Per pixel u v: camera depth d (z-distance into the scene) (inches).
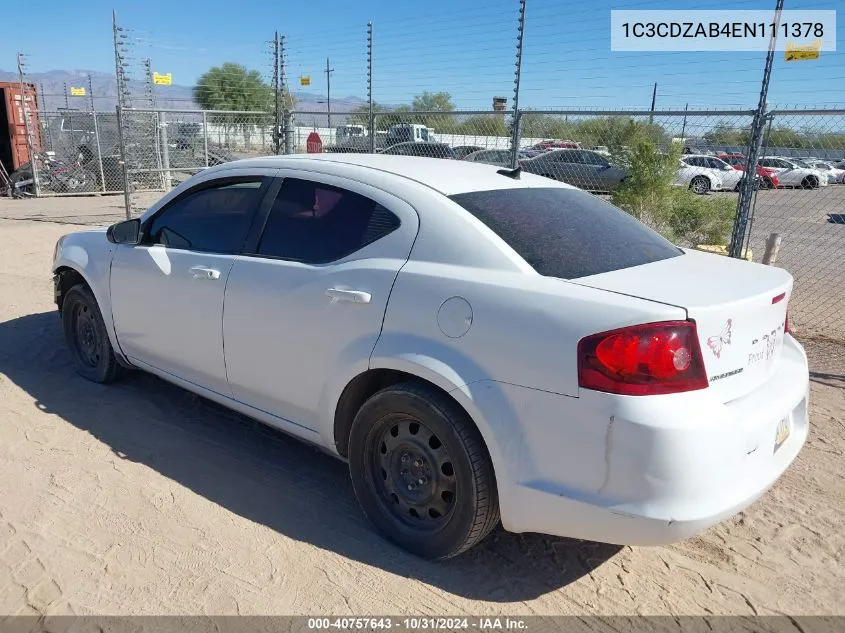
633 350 92.1
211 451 152.7
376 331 116.0
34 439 154.8
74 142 749.3
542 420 99.0
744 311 100.3
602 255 116.0
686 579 114.1
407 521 118.3
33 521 122.9
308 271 127.7
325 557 116.1
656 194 381.7
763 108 263.0
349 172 131.9
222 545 118.3
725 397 100.0
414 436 114.1
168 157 677.9
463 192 122.9
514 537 124.2
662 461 91.0
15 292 292.0
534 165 437.4
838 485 144.3
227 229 147.4
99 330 180.4
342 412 125.1
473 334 104.9
